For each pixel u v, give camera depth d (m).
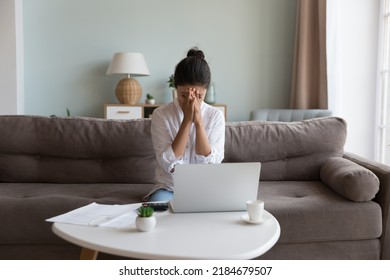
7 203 1.65
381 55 3.58
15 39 3.88
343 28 3.64
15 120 2.17
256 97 4.44
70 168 2.13
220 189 1.30
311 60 4.04
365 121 3.69
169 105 1.79
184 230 1.14
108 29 4.29
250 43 4.39
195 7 4.34
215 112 1.76
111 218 1.21
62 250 1.65
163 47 4.35
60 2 4.22
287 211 1.66
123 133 2.14
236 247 1.01
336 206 1.70
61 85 4.29
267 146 2.21
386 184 1.75
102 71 4.31
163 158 1.60
